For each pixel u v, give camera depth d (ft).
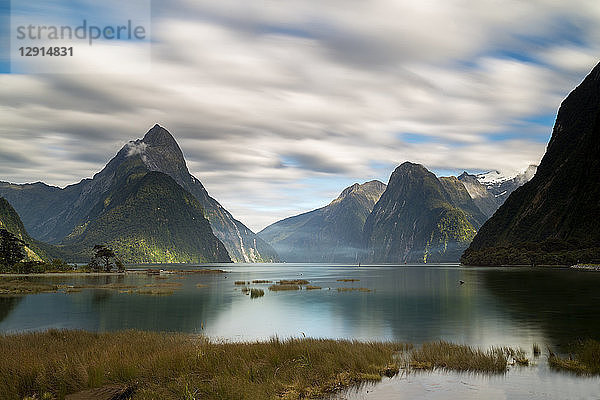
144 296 235.40
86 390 59.06
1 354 71.82
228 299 220.64
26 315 161.38
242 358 73.82
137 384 61.93
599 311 157.38
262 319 151.94
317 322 144.25
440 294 240.12
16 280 354.54
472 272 492.13
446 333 119.85
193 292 262.26
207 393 59.52
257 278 456.86
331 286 317.83
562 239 557.33
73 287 293.64
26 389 59.21
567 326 127.13
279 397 61.52
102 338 95.04
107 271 583.58
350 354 79.71
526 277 348.18
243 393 59.57
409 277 452.76
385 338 113.80
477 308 174.81
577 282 285.64
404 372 75.82
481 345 101.65
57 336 96.37
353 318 152.56
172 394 58.80
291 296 237.86
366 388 67.26
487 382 70.33
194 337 112.16
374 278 444.96
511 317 147.74
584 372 75.41
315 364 74.43
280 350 78.84
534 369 77.56
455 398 62.90
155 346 82.79
